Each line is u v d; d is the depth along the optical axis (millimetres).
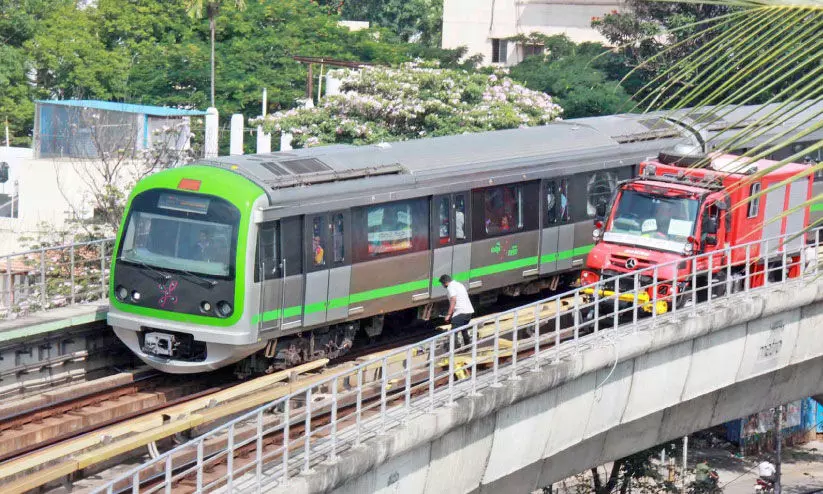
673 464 58656
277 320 31578
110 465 27125
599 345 34125
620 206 39719
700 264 38844
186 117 73438
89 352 33625
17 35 108125
